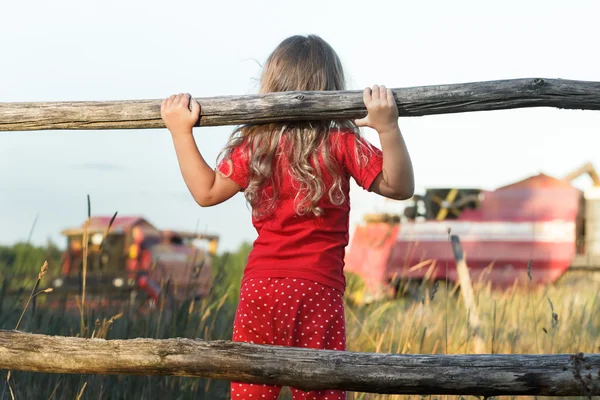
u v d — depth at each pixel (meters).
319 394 2.49
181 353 2.12
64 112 2.37
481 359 2.04
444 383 2.02
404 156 2.35
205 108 2.37
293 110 2.32
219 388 4.30
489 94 2.24
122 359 2.16
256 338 2.53
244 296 2.56
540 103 2.25
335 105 2.32
